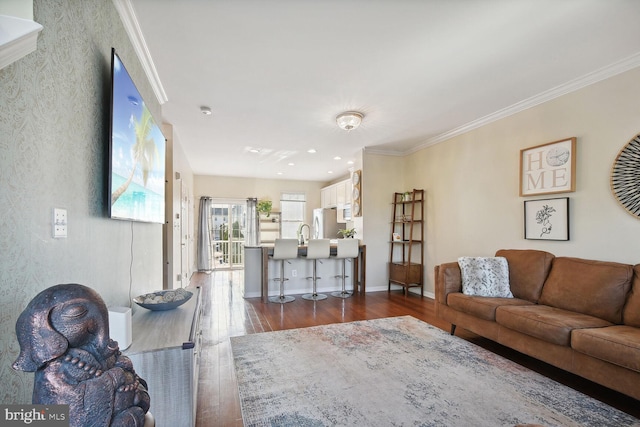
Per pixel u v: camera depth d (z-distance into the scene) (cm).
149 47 220
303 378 220
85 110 129
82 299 74
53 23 103
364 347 275
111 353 79
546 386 210
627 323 214
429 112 353
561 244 289
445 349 271
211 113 350
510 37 210
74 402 68
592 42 216
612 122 251
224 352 267
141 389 84
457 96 309
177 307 191
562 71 259
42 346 67
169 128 392
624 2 176
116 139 145
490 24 196
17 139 84
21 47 74
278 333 312
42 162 96
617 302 222
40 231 95
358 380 217
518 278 297
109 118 150
